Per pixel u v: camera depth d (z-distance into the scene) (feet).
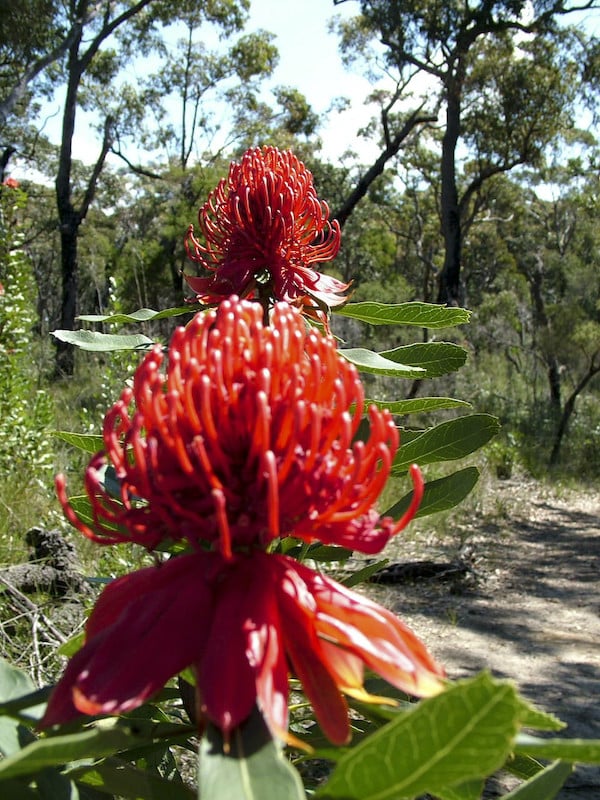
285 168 8.84
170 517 4.50
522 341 101.65
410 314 8.13
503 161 98.43
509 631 26.63
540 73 90.99
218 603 4.33
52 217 142.00
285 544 6.57
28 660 15.56
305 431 4.52
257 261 8.66
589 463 60.64
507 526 42.04
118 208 156.15
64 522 23.90
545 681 22.44
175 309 8.56
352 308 8.32
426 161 124.57
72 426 36.35
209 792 3.54
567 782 16.53
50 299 131.64
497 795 16.22
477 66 92.84
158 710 6.61
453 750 3.38
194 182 91.91
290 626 4.35
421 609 28.60
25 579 19.56
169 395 4.41
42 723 3.98
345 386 4.48
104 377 27.12
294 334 4.72
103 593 4.72
